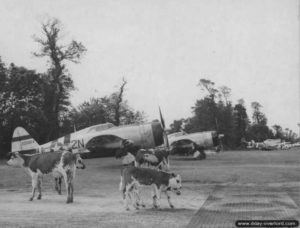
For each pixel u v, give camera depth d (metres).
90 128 26.38
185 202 11.68
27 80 50.53
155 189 10.66
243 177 18.39
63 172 12.03
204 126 85.12
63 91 55.31
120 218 9.22
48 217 9.41
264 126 128.38
